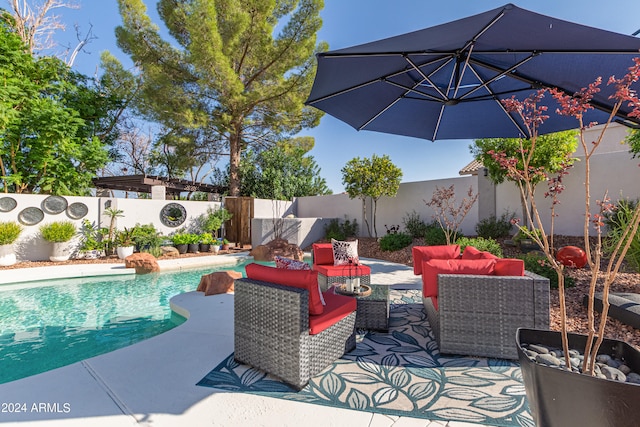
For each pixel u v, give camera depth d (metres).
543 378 1.80
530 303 3.19
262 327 3.00
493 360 3.25
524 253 8.09
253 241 12.62
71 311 5.69
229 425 2.27
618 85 1.82
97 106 15.05
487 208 10.43
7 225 9.11
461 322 3.36
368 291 4.33
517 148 7.91
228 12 13.09
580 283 5.31
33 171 11.88
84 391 2.68
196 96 14.12
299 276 2.99
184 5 13.62
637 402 1.55
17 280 7.46
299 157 19.23
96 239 10.84
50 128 11.02
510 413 2.40
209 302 5.34
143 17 13.03
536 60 3.46
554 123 4.52
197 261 9.97
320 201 15.93
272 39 14.12
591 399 1.65
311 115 15.26
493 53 3.25
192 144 14.95
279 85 14.23
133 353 3.41
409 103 4.61
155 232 11.70
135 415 2.37
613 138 10.58
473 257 4.50
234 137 15.44
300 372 2.72
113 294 6.83
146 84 13.27
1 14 13.26
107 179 12.94
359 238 13.41
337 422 2.30
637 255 4.73
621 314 3.83
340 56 3.07
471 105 4.61
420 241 10.86
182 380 2.87
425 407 2.47
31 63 12.29
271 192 18.67
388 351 3.50
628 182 7.96
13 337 4.50
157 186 13.01
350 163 12.34
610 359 2.14
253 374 2.99
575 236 8.65
